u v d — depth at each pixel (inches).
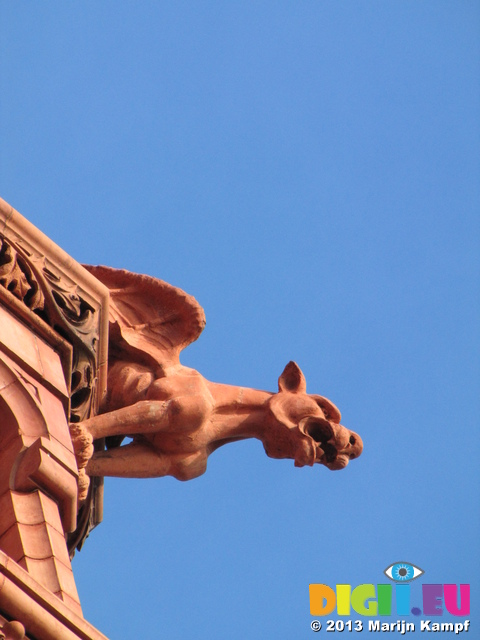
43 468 2092.8
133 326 2487.7
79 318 2358.5
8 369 2204.7
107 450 2390.5
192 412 2381.9
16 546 2018.9
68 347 2315.5
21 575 1859.0
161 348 2474.2
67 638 1850.4
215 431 2432.3
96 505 2395.4
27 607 1834.4
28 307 2303.2
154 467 2393.0
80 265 2401.6
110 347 2474.2
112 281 2544.3
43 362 2271.2
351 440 2479.1
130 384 2421.3
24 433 2146.9
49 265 2357.3
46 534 2043.6
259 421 2465.6
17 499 2078.0
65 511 2106.3
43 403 2207.2
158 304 2524.6
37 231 2354.8
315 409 2472.9
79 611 1962.4
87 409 2343.8
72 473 2135.8
